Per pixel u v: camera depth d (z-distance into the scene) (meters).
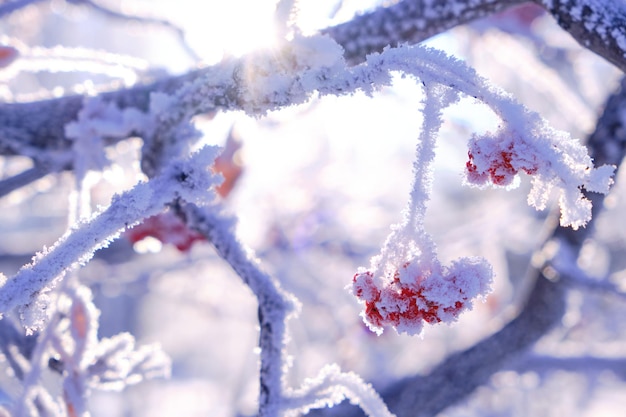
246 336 3.37
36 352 0.83
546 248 1.21
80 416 0.83
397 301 0.63
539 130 0.60
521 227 2.39
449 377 1.25
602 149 1.08
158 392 3.90
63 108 0.88
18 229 2.84
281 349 0.74
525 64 1.62
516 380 1.53
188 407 3.92
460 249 2.58
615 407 2.49
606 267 2.45
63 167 0.91
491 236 2.42
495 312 2.25
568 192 0.59
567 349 1.53
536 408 2.28
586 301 2.07
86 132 0.86
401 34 0.77
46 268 0.61
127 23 1.49
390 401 1.26
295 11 0.66
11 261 1.78
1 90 1.01
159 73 0.97
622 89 1.06
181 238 1.12
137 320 4.71
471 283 0.62
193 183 0.67
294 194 2.45
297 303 0.75
